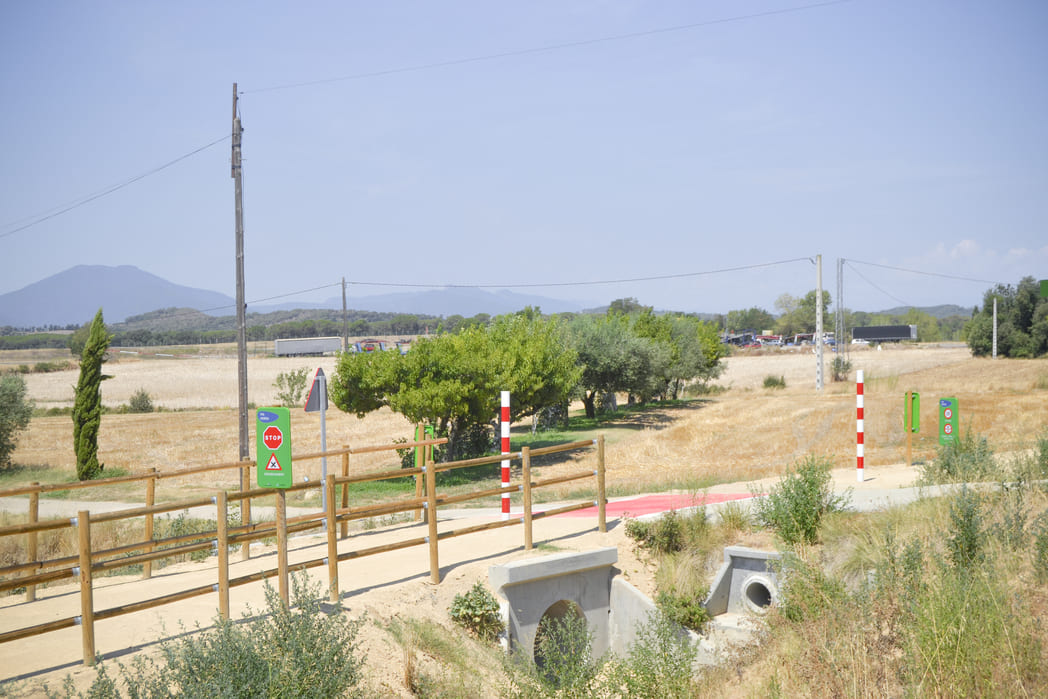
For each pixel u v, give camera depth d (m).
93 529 16.30
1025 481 12.27
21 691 6.74
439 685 8.03
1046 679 6.73
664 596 10.98
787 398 53.16
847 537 11.32
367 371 27.83
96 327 30.09
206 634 7.26
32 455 37.38
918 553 9.28
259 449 8.74
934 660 7.00
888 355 112.88
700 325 63.66
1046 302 90.44
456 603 9.80
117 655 7.61
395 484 26.39
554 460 30.69
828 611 8.97
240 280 26.00
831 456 23.59
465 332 32.09
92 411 29.73
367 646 8.27
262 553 12.79
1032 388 47.84
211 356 167.00
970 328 97.06
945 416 17.45
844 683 7.36
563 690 8.44
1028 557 9.22
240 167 26.25
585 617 11.52
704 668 9.54
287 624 6.98
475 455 31.56
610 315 47.81
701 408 50.00
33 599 10.07
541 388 30.73
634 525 12.54
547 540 12.47
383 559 11.58
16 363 139.50
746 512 13.20
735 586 11.88
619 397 65.44
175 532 15.70
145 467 32.44
